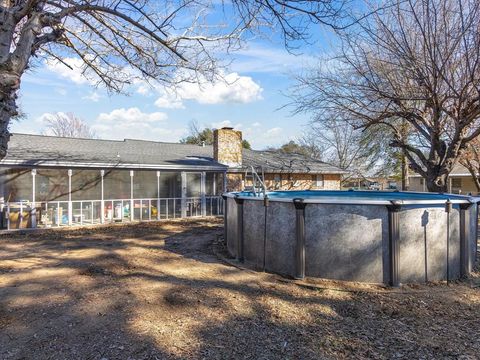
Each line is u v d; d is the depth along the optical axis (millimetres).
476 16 7469
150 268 6344
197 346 3557
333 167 24812
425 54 8219
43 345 3529
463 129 9172
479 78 7844
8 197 12570
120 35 6629
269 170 20766
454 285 5473
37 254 7645
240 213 6707
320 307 4582
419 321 4188
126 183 15312
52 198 13570
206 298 4809
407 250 5434
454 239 5797
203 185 17078
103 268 6289
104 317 4145
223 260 6914
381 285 5344
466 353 3441
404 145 11016
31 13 4254
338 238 5488
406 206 5422
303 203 5559
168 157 17812
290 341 3689
